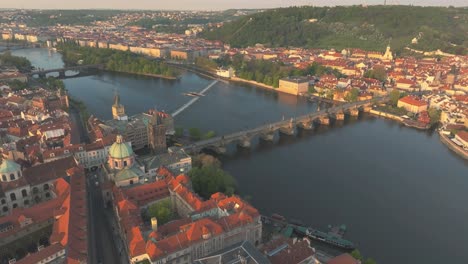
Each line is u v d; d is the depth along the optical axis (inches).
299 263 7549.2
